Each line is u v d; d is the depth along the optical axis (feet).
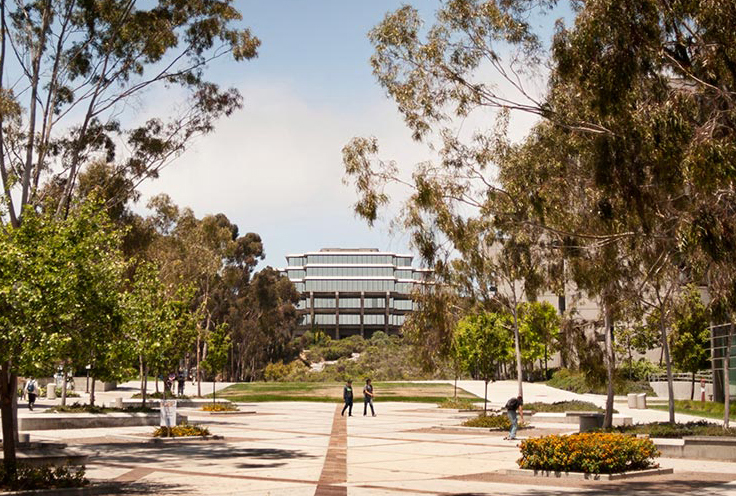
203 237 233.35
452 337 67.41
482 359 129.70
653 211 46.52
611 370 95.09
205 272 235.20
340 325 564.71
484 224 82.64
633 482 55.36
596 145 45.93
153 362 92.89
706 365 163.94
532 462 60.85
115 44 95.76
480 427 107.76
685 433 80.18
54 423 103.91
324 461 70.54
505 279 106.83
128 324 57.31
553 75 53.16
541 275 89.30
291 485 53.93
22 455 62.95
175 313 101.76
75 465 62.08
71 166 92.99
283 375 335.67
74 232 52.65
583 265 69.72
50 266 49.16
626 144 44.11
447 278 59.57
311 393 212.43
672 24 42.96
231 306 338.54
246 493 49.57
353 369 317.63
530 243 79.77
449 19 55.72
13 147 91.30
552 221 59.21
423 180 55.88
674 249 57.52
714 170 39.06
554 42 45.91
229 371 352.90
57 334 47.70
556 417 120.67
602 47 42.93
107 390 225.15
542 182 58.90
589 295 83.25
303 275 593.83
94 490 49.80
